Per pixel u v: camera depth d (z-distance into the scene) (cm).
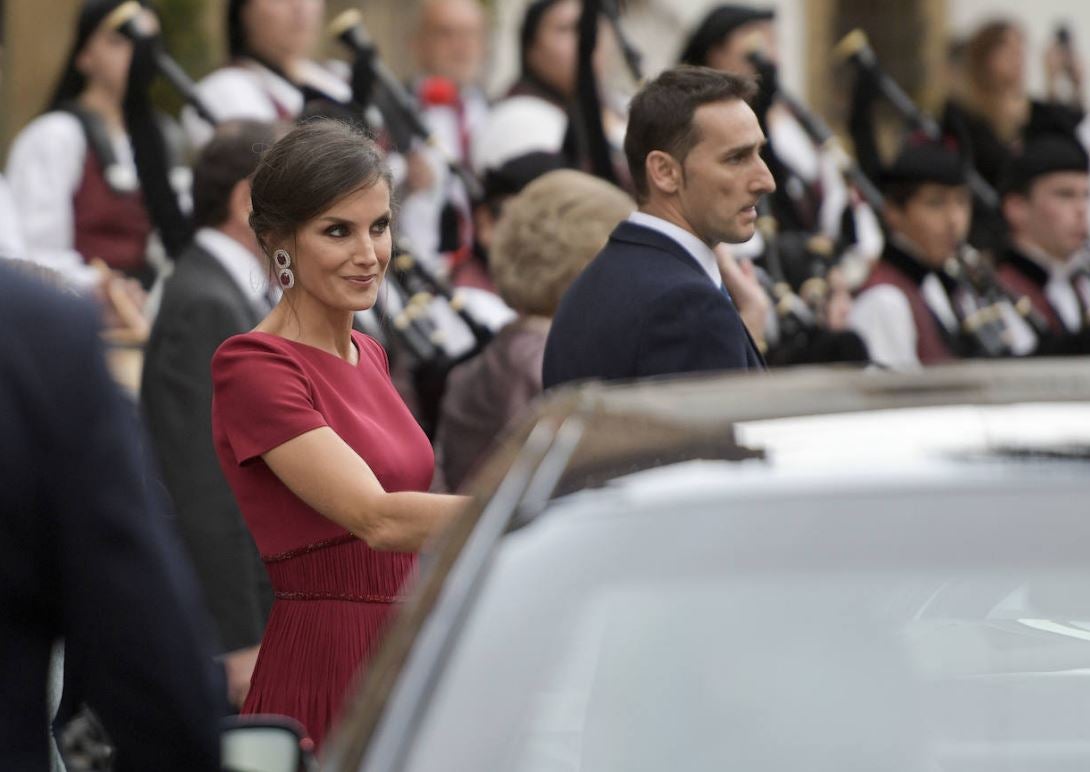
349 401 942
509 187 1691
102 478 563
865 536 571
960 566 562
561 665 558
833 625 559
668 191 1041
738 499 584
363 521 899
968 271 1814
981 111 2331
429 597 593
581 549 580
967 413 613
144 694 559
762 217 1697
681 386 671
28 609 566
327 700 921
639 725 552
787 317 1681
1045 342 1927
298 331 946
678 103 1034
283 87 1792
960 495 579
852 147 2042
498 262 1259
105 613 557
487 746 545
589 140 1772
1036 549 563
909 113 2019
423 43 2131
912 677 555
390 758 544
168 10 2172
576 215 1236
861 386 649
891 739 549
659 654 558
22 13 2228
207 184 1238
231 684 1197
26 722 563
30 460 559
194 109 1659
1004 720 551
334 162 928
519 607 570
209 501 1202
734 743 550
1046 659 559
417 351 1453
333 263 931
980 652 559
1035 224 1991
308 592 930
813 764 546
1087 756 551
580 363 1026
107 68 1666
